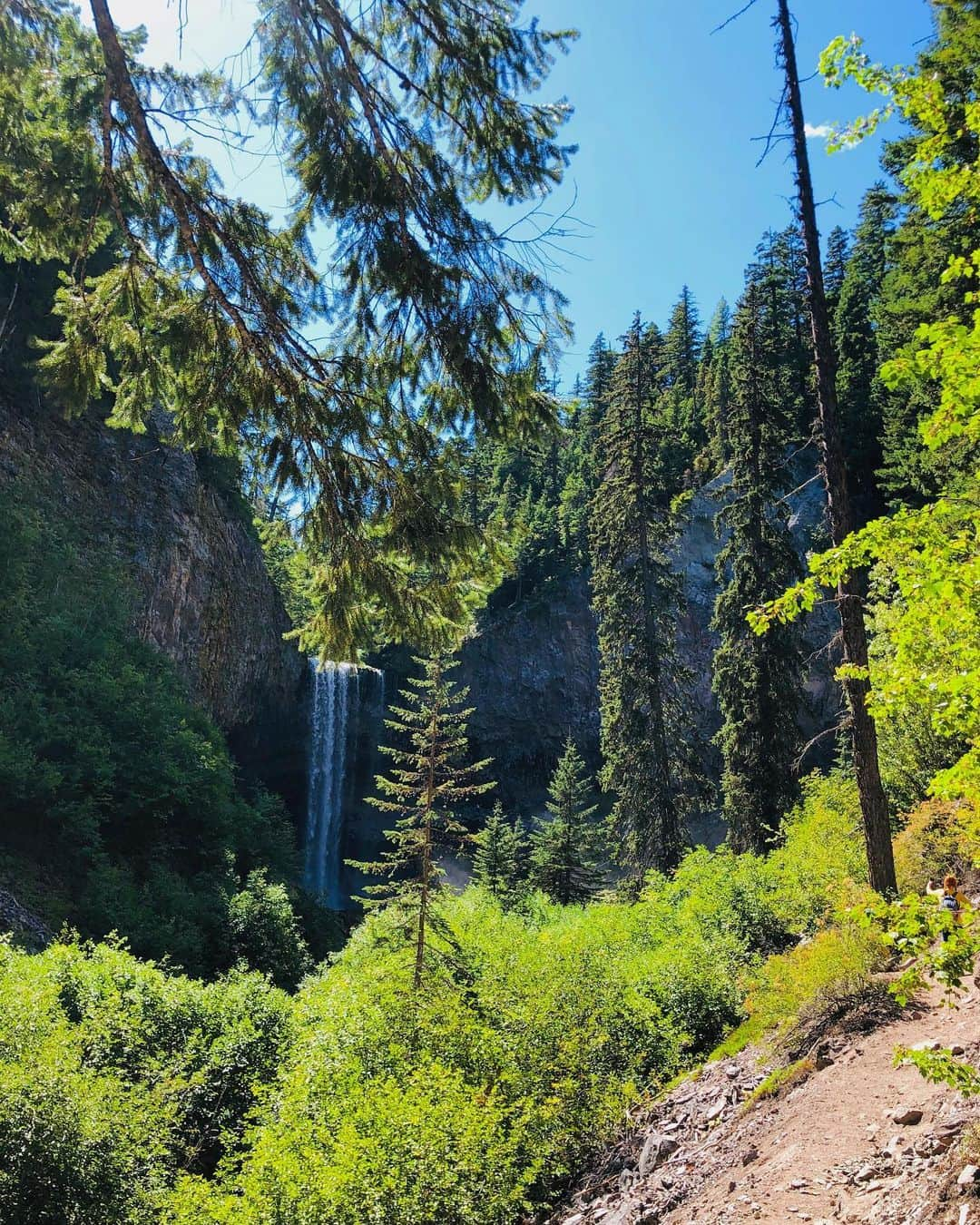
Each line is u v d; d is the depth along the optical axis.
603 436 27.53
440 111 5.35
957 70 3.70
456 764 52.34
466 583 6.47
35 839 21.92
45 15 4.93
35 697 23.80
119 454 33.56
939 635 3.97
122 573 31.23
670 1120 8.34
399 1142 6.65
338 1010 10.79
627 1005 10.87
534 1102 8.48
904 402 26.33
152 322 5.51
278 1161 6.84
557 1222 7.39
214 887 25.61
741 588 23.97
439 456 5.91
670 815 23.25
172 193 4.93
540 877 32.53
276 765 46.09
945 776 3.95
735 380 25.38
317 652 6.68
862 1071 6.65
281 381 5.57
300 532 6.24
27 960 13.17
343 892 48.34
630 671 24.95
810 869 14.52
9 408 29.22
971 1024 6.57
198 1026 13.26
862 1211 4.56
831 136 4.09
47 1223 7.61
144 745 26.62
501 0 5.05
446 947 12.63
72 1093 8.33
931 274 17.56
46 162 4.93
